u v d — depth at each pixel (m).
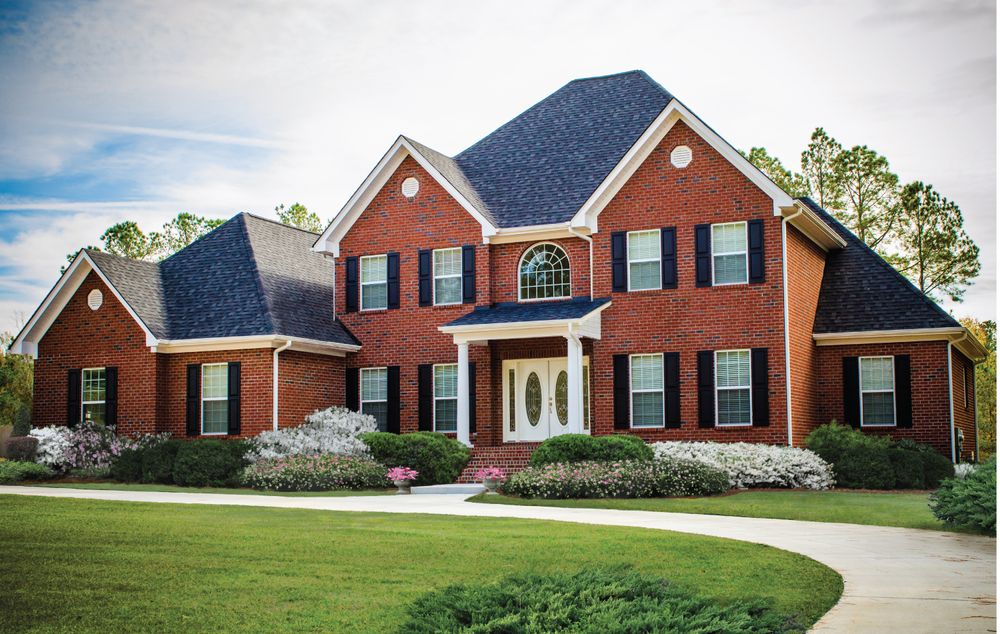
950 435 28.34
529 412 30.33
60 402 31.34
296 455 26.84
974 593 11.32
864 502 21.25
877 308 29.78
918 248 43.66
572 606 9.17
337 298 32.66
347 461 26.12
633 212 28.81
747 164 27.50
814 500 21.64
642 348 28.45
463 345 29.12
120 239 58.34
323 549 13.89
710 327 27.80
